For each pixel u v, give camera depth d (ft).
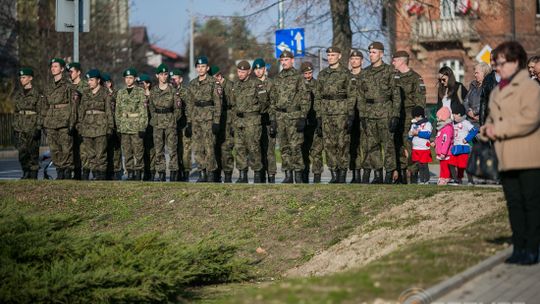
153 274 45.65
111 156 88.74
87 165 85.46
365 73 72.84
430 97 207.72
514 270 38.73
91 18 225.15
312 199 66.44
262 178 79.71
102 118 84.84
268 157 80.07
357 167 77.41
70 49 215.92
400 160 76.48
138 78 90.07
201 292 52.90
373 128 72.79
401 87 75.61
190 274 50.96
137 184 74.95
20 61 212.84
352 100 73.26
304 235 62.18
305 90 75.61
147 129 87.25
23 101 87.10
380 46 71.97
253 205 67.46
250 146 78.28
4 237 44.98
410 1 151.12
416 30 164.04
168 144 84.33
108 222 69.15
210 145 80.84
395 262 39.63
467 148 72.90
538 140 40.34
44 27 214.28
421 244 44.93
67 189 75.20
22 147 87.25
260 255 61.05
